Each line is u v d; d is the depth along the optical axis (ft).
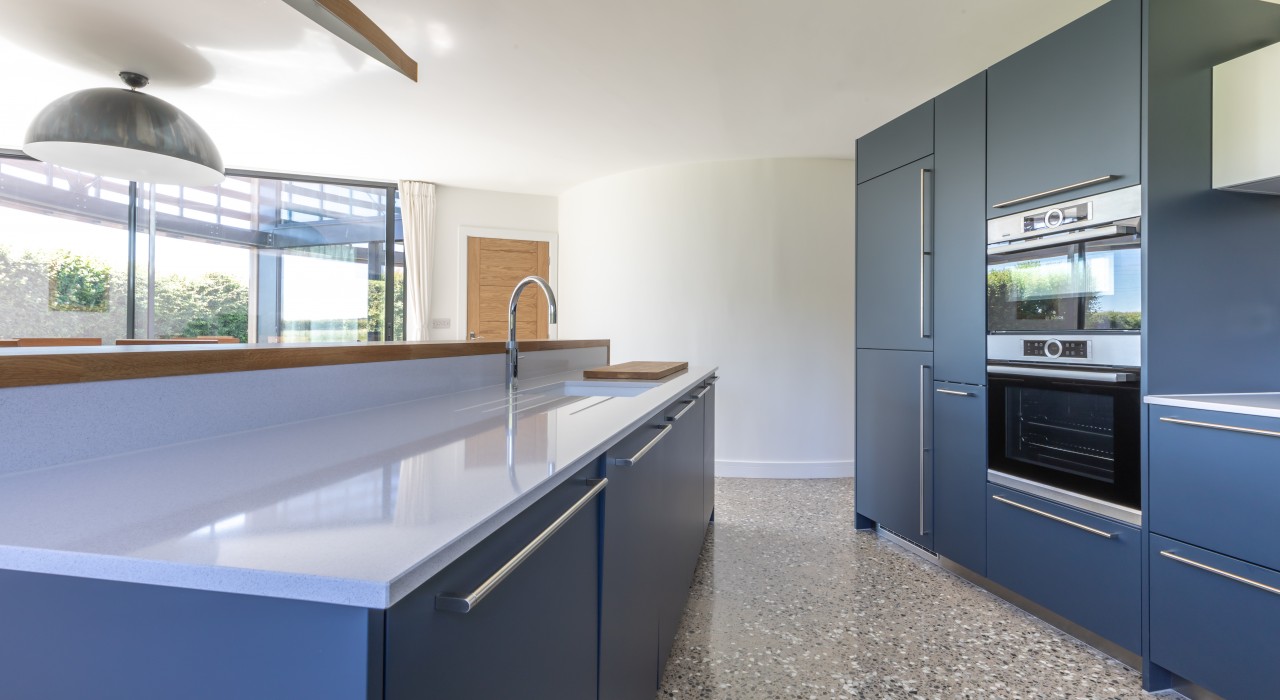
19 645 1.83
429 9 8.43
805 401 15.66
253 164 16.06
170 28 8.61
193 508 2.02
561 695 3.01
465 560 2.01
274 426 3.85
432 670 1.84
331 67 9.98
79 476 2.44
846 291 15.78
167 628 1.74
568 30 9.01
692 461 7.91
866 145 10.56
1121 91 6.12
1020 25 8.91
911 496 9.43
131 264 15.79
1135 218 5.98
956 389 8.44
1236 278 6.21
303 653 1.64
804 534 10.85
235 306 16.88
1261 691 4.98
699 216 15.89
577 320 18.22
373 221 18.11
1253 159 5.66
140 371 2.99
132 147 8.29
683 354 16.02
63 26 8.57
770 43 9.43
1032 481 7.22
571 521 3.16
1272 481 4.91
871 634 7.07
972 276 8.15
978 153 8.04
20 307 15.05
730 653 6.63
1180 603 5.60
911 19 8.74
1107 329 6.28
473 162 15.83
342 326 17.85
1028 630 7.16
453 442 3.34
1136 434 6.01
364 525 1.88
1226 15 6.18
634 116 12.53
